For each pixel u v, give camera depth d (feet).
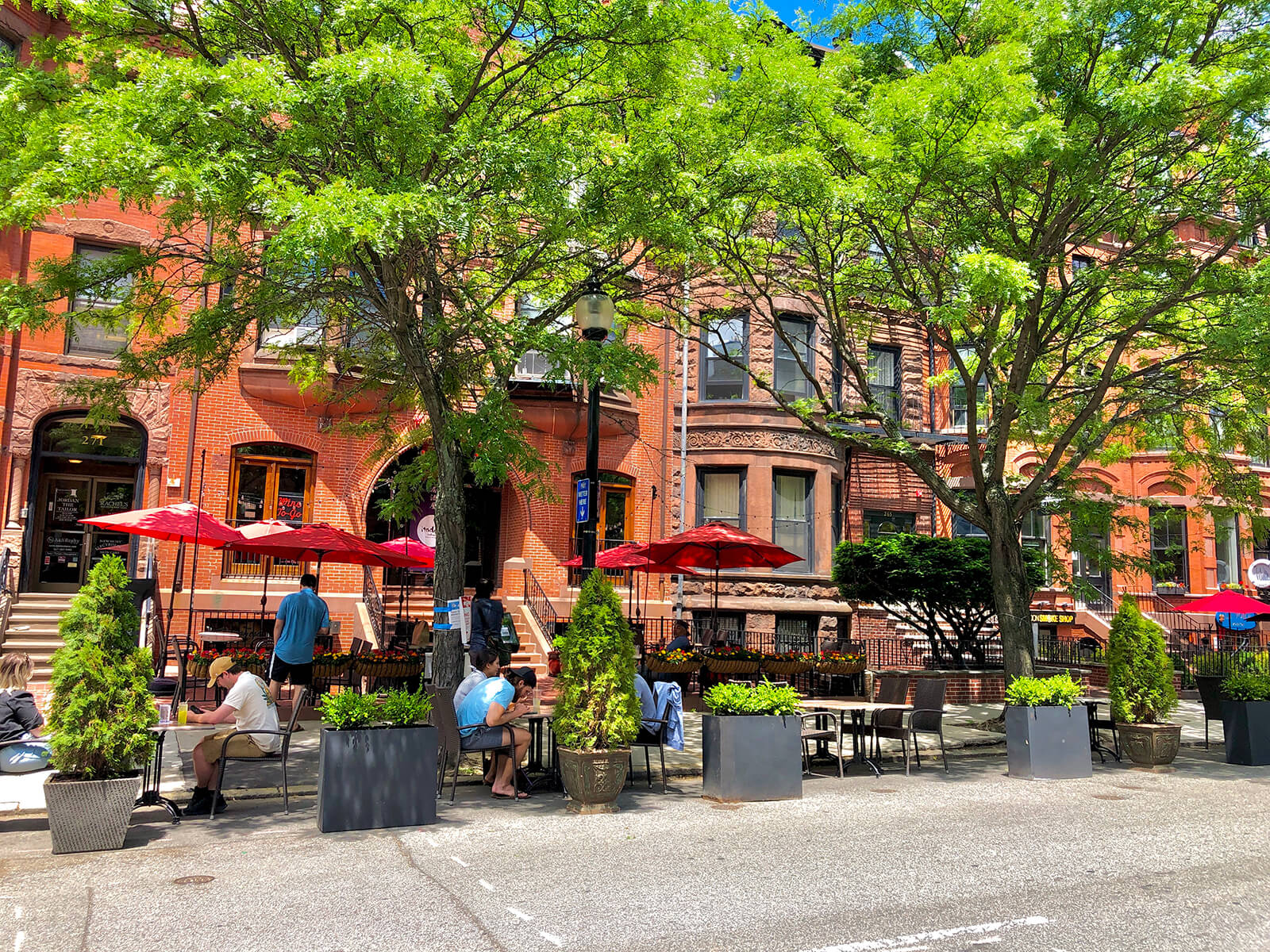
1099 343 48.19
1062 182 42.80
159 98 26.66
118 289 35.58
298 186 27.99
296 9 32.24
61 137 26.09
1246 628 76.48
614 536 67.77
